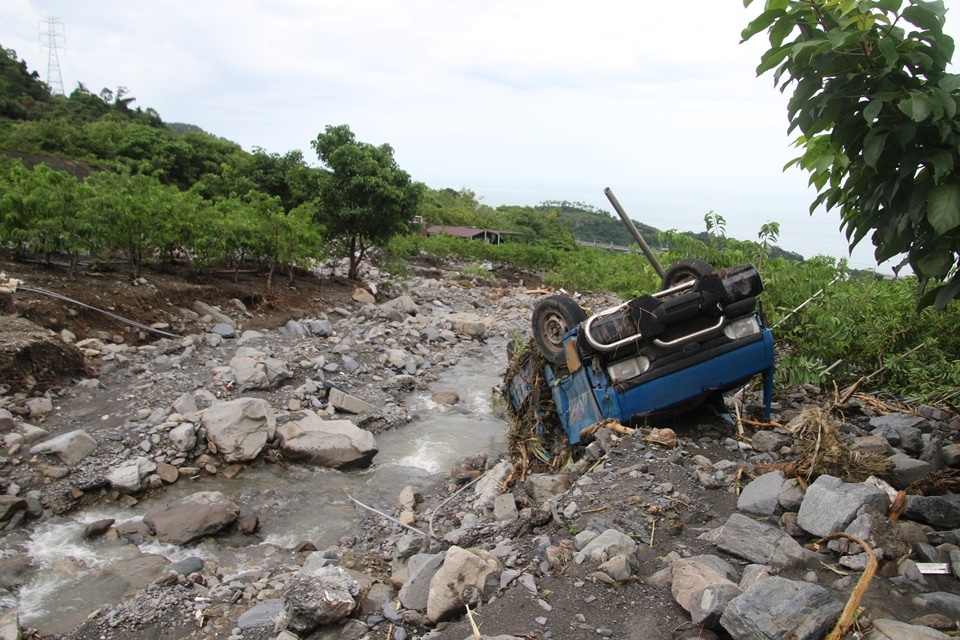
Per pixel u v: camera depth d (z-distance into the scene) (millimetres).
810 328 8094
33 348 8672
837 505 4223
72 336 9930
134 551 5926
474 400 11266
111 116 53062
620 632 3629
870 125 3787
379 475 7984
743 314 6352
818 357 8383
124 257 14594
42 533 6145
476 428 9820
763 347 6332
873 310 8688
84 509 6633
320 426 8438
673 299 5969
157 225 12859
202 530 6199
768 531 4254
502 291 24297
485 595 4230
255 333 12250
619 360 6000
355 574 5227
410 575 4727
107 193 12328
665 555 4340
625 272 22219
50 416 7969
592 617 3781
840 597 3625
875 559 3658
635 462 5543
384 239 19656
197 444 7848
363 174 18719
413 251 31953
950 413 7406
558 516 5164
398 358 12344
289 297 15750
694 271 6855
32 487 6645
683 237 9555
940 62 3770
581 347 5906
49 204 11328
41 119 43250
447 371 13109
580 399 6305
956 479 5129
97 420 8008
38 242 11477
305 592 4449
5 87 48094
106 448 7398
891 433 6180
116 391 8844
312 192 19547
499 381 12484
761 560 4055
